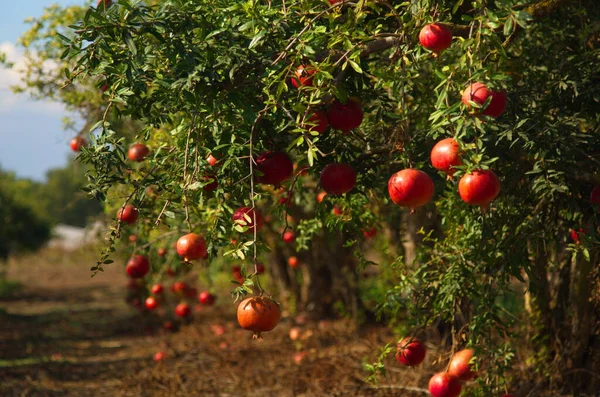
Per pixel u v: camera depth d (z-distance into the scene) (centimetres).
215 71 299
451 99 338
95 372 675
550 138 328
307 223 430
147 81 314
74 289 1655
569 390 423
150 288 664
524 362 444
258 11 300
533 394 425
